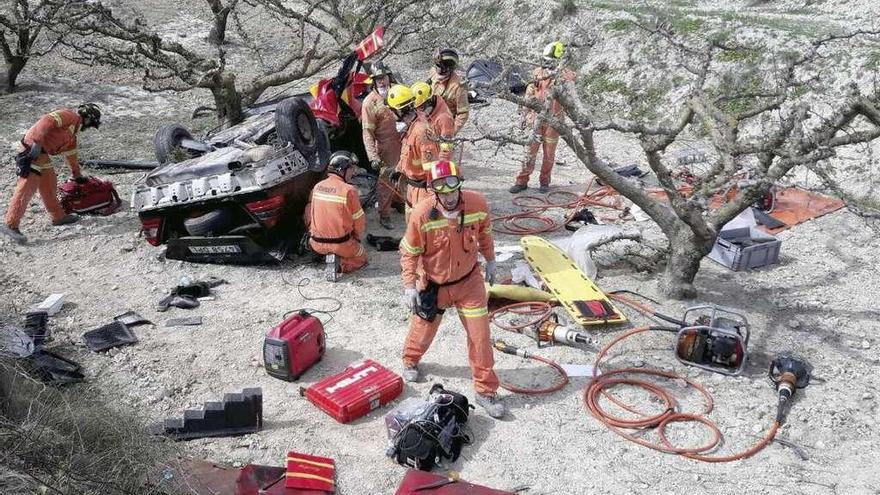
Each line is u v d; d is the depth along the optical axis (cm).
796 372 598
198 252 823
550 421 577
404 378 625
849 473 524
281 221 829
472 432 565
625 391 612
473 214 556
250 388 571
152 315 725
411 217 550
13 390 517
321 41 1717
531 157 1013
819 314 720
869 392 606
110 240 883
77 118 902
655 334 687
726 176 683
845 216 923
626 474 524
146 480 488
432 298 570
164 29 1769
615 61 1354
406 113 770
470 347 578
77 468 469
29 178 858
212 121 1262
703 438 559
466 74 1441
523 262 825
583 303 711
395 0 1208
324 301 753
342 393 585
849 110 630
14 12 1240
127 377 624
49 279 791
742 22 1273
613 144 1204
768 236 827
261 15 1889
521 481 518
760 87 1151
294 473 502
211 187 793
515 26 1612
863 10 1325
